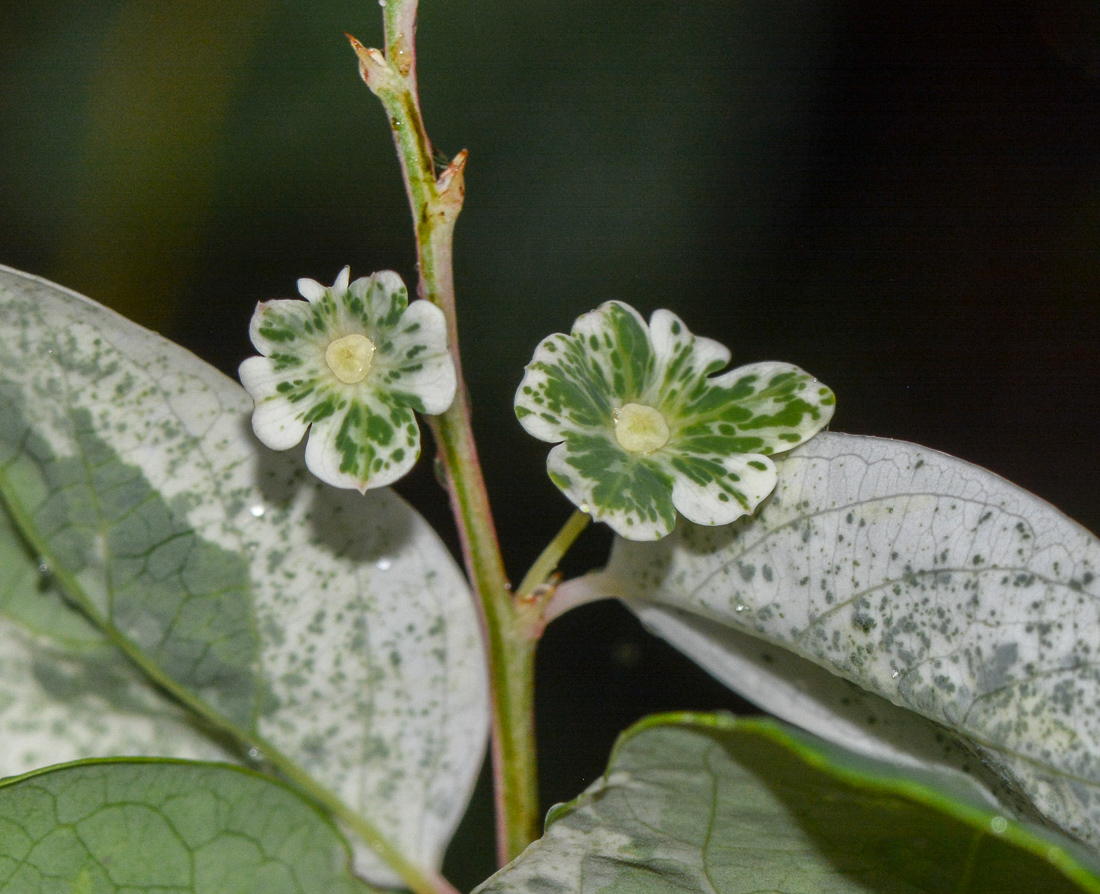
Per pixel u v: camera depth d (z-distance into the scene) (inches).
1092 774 5.5
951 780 5.8
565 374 5.7
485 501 5.8
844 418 7.3
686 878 5.6
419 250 5.7
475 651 5.9
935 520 5.6
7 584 5.9
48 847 5.6
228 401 5.8
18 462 5.8
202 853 5.7
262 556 5.9
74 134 7.4
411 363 5.6
